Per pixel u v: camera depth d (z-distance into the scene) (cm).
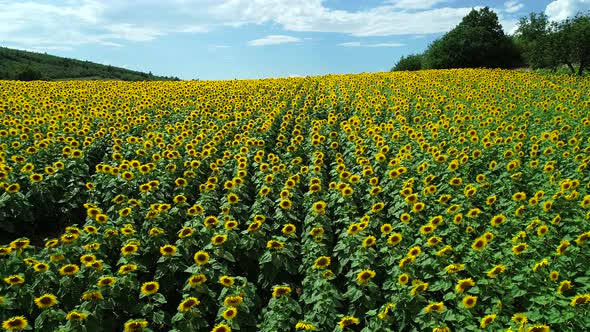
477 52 6938
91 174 1445
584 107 2019
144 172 1224
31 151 1305
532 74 3859
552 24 5272
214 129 1800
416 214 950
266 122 1811
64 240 831
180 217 1026
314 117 2189
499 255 752
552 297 634
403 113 2059
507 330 571
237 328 651
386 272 806
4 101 2333
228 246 866
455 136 1567
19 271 752
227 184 1138
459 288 659
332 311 679
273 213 1088
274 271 832
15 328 613
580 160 1205
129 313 742
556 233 834
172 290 830
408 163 1266
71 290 734
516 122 1734
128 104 2459
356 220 948
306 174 1298
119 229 924
